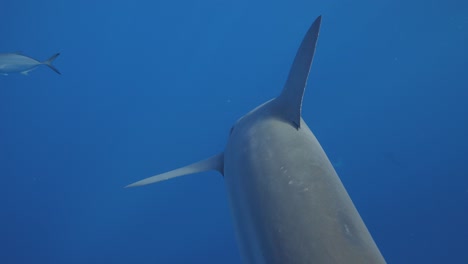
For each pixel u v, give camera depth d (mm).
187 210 14719
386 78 20641
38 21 16656
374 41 21266
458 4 20750
